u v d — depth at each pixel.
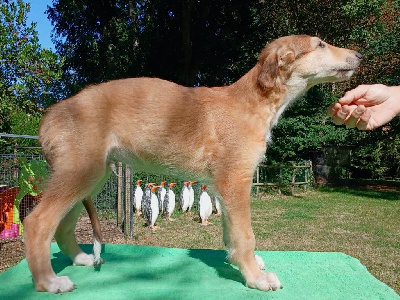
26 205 1.26
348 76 0.62
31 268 0.52
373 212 2.23
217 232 1.66
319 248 1.45
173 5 3.07
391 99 0.63
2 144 1.71
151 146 0.58
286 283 0.58
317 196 2.91
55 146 0.54
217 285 0.56
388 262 1.30
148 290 0.54
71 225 0.64
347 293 0.54
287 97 0.62
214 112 0.58
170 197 1.89
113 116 0.57
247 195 0.57
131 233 1.47
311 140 3.04
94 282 0.57
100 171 0.56
